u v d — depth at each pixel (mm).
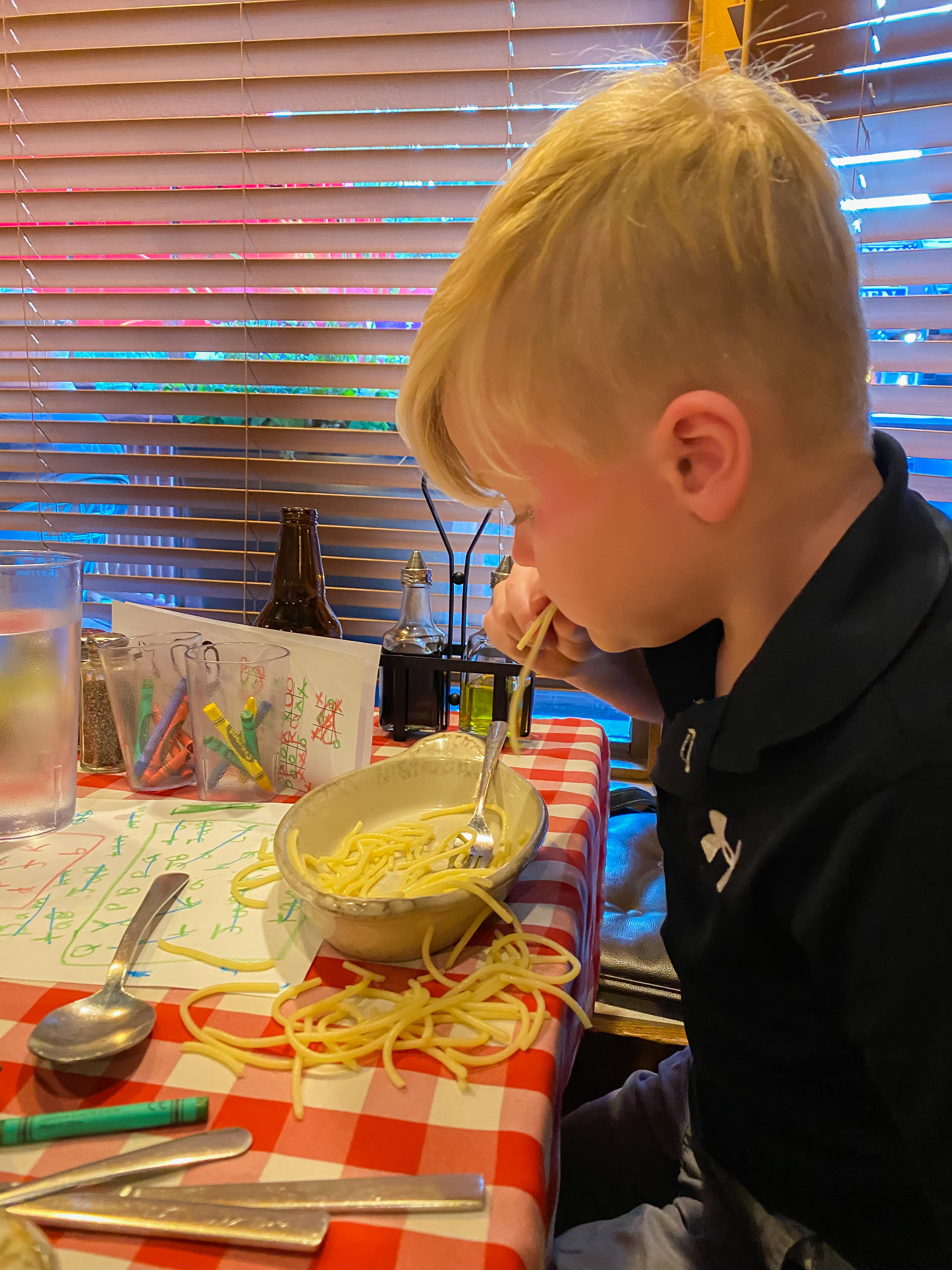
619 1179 835
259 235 1442
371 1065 439
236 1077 427
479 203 1364
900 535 475
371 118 1360
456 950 530
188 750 804
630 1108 847
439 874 584
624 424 447
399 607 1547
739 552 484
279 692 791
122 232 1483
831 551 472
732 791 500
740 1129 625
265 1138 386
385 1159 375
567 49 1268
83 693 835
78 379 1557
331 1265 323
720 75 488
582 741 983
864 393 485
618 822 1292
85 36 1438
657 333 423
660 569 491
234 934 547
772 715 462
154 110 1450
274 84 1386
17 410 1589
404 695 945
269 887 608
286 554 918
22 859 647
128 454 1578
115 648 776
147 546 1602
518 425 475
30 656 660
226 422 1541
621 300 421
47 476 1620
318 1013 472
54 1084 420
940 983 408
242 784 791
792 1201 595
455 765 731
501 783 707
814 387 446
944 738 417
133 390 1538
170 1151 371
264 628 884
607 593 508
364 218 1420
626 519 475
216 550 1576
